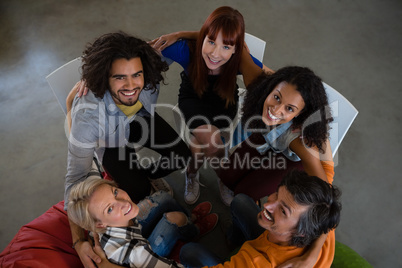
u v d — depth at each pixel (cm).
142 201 187
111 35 135
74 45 315
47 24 328
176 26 328
